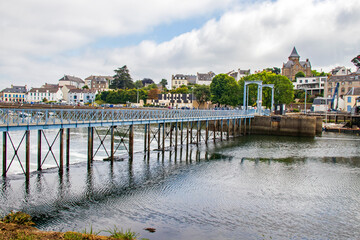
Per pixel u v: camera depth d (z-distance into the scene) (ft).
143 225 57.16
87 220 58.49
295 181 89.20
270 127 213.46
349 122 253.85
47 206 64.13
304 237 55.01
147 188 78.28
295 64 483.10
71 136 163.84
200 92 370.94
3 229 41.88
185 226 57.36
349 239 54.80
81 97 476.13
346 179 92.32
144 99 416.26
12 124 75.41
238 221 60.49
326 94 364.38
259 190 79.87
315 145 161.07
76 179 82.12
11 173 86.48
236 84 314.76
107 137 164.45
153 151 127.75
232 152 133.39
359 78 341.62
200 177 90.33
